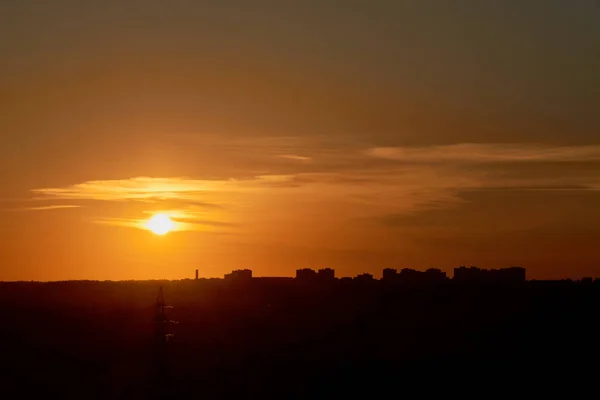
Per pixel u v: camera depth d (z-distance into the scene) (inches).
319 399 2400.3
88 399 2367.1
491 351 3385.8
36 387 2564.0
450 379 2714.1
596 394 2464.3
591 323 4116.6
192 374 2758.4
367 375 2773.1
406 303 5251.0
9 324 4527.6
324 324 4579.2
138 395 2416.3
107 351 3358.8
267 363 3014.3
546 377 2741.1
